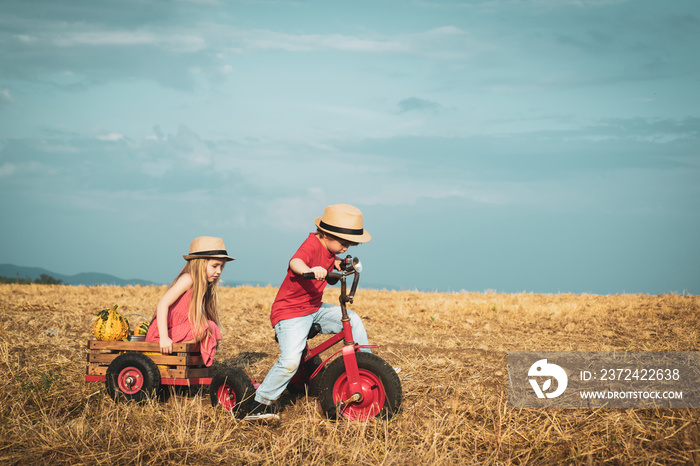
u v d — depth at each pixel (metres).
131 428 4.58
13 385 5.70
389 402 4.78
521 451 4.21
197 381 5.42
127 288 19.36
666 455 4.03
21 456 4.07
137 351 5.45
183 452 4.23
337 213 4.91
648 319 12.56
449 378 6.20
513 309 13.75
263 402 4.92
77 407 5.14
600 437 4.40
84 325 10.06
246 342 8.87
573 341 9.42
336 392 4.95
